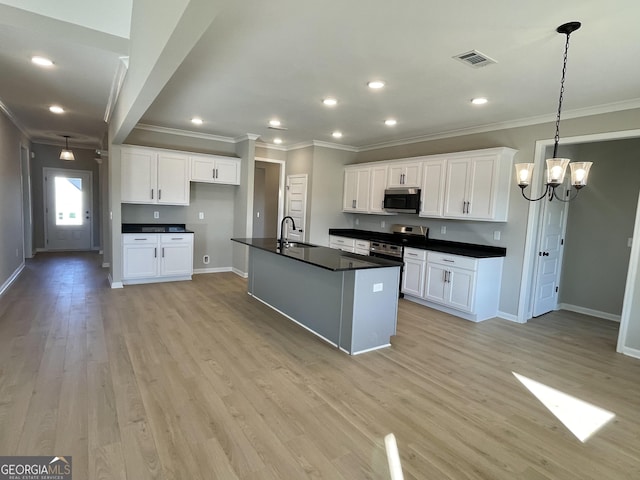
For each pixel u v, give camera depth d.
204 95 3.81
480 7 1.99
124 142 5.42
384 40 2.44
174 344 3.31
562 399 2.67
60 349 3.09
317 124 5.01
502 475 1.86
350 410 2.39
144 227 5.80
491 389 2.77
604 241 4.82
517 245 4.46
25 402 2.29
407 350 3.45
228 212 6.61
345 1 1.98
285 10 2.09
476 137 4.87
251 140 5.98
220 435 2.06
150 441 1.98
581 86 3.15
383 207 5.84
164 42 1.78
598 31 2.20
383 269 3.37
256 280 4.92
